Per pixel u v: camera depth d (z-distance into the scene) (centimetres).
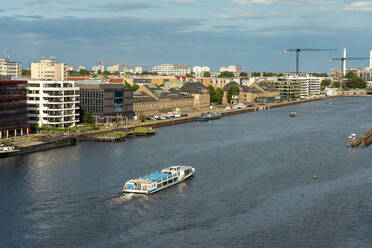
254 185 18812
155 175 18850
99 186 18288
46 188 17975
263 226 14538
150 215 15325
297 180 19625
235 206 16262
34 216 15112
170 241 13475
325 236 13850
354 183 19150
